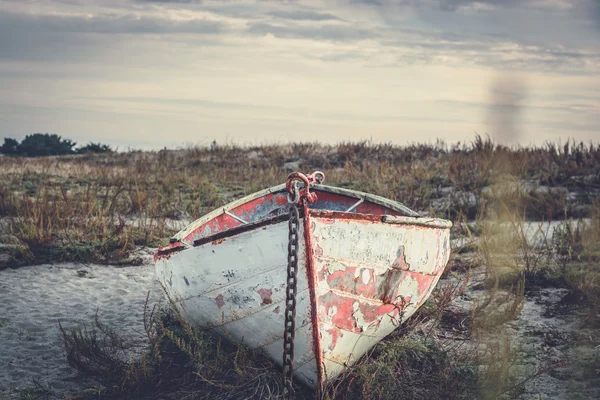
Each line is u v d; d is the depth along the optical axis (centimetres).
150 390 494
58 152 2747
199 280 503
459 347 545
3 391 488
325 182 1361
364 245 471
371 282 485
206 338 539
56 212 986
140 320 643
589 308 617
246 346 512
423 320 604
